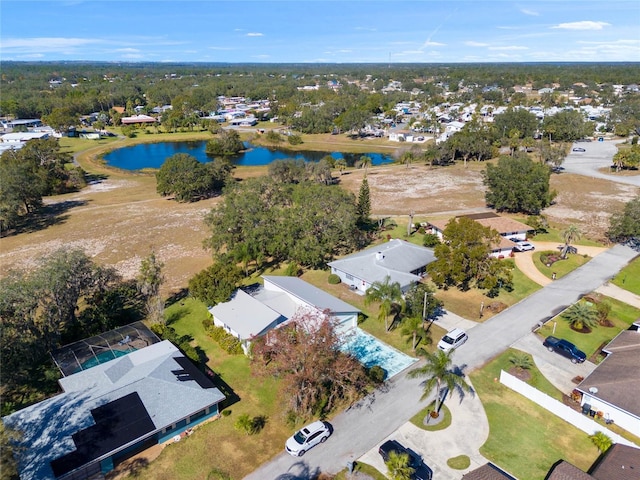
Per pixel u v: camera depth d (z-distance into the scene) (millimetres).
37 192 90062
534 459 29688
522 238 67500
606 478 26406
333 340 33719
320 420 33344
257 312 44031
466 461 29500
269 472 28906
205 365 39906
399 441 31219
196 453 30484
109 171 128250
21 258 67250
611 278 55594
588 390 33406
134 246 70750
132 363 36625
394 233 73062
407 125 199750
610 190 97688
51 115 186750
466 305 49906
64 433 29375
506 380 36688
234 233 59906
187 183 94938
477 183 106750
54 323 41812
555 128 151875
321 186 68562
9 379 35688
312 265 60906
